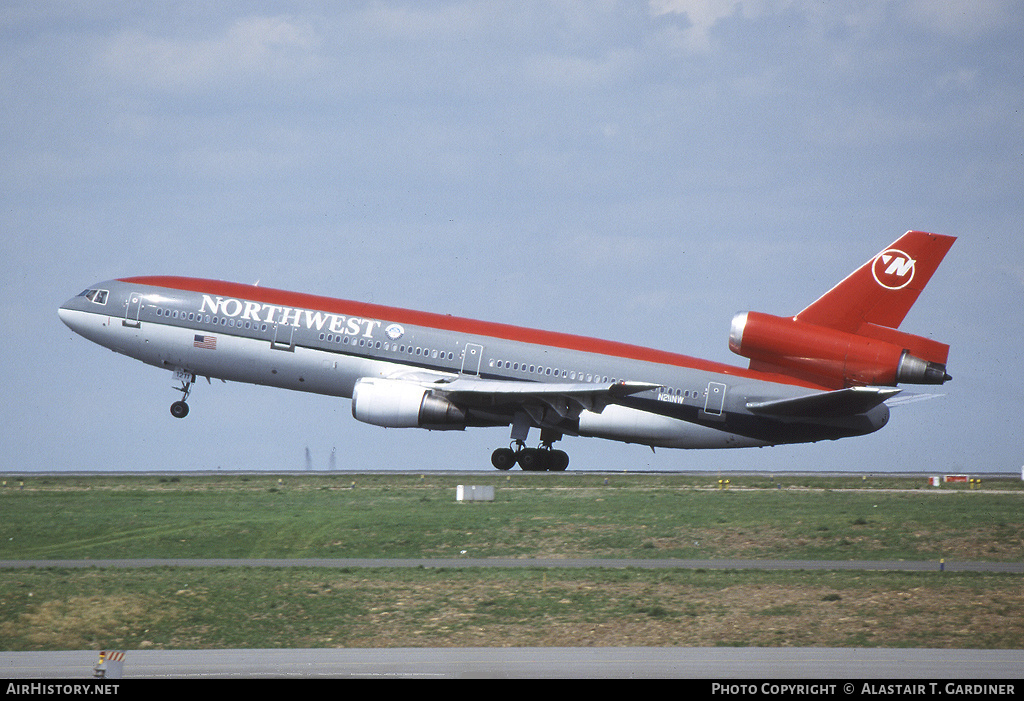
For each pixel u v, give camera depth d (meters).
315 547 132.88
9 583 108.06
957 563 125.50
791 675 79.38
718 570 117.00
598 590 105.88
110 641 95.12
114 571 115.25
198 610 100.88
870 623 95.25
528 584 108.44
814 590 105.50
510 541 135.12
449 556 129.75
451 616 98.69
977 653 86.56
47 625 97.94
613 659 84.88
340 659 85.81
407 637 93.75
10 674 82.62
